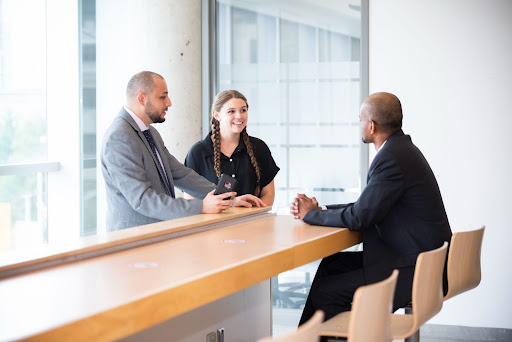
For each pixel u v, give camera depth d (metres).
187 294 1.77
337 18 5.18
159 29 5.08
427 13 4.88
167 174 3.43
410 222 2.98
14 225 5.14
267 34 5.34
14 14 5.22
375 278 2.94
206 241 2.51
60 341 1.37
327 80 5.24
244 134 3.96
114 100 5.32
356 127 5.20
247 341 3.05
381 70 4.99
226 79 5.42
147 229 2.55
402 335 2.39
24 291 1.67
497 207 4.82
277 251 2.27
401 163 2.96
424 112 4.91
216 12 5.41
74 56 5.43
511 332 4.83
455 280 2.72
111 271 1.92
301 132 5.32
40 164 5.29
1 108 5.14
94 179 5.50
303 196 3.24
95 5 5.31
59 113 5.48
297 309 5.29
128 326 1.56
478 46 4.81
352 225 2.93
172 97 5.12
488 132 4.82
